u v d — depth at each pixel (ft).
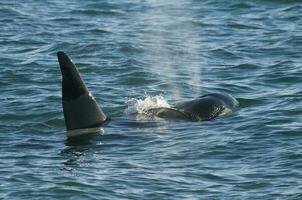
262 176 173.17
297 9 321.11
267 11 321.32
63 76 198.70
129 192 165.99
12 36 289.74
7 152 189.67
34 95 229.45
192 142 193.57
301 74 246.47
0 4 329.31
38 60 262.26
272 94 229.04
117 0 342.03
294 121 203.92
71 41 284.20
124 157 185.88
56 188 167.12
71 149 191.52
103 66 257.75
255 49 276.82
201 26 305.32
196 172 176.35
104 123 204.03
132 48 277.23
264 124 202.39
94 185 168.96
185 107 213.25
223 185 169.58
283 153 184.03
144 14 322.75
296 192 164.86
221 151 187.42
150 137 197.57
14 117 213.25
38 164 181.37
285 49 275.18
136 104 220.84
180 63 263.49
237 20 311.47
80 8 328.90
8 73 248.73
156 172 176.55
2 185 168.76
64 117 202.59
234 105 216.54
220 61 265.34
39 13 320.09
